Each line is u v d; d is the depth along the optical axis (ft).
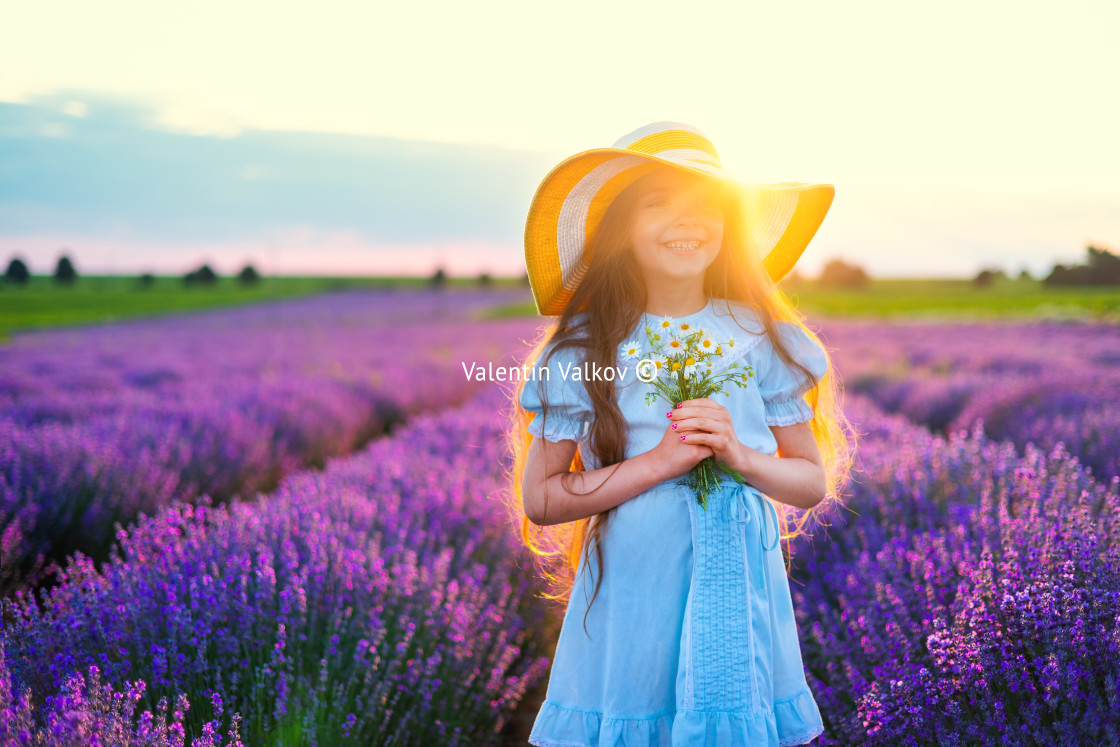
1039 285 174.29
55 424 19.04
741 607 4.83
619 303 5.32
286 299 208.95
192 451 17.75
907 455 11.41
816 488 5.27
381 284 295.89
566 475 5.10
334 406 28.04
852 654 7.16
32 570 11.64
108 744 5.23
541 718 5.18
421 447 17.58
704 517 4.89
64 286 247.70
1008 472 10.11
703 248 5.29
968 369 41.73
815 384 5.60
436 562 9.24
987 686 5.74
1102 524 7.32
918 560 7.60
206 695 6.56
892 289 239.50
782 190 5.64
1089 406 21.42
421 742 7.61
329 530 9.72
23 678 6.34
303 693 6.87
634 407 5.11
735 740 4.70
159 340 86.43
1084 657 5.65
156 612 7.48
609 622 5.02
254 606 7.84
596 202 5.51
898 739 6.03
